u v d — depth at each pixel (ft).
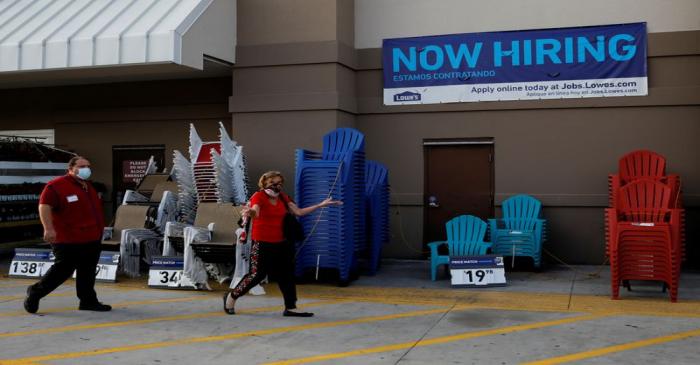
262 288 32.01
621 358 20.97
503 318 26.68
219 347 22.65
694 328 24.76
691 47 39.29
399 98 43.39
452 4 42.75
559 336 23.72
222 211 34.47
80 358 21.43
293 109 41.45
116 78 47.03
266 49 42.06
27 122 51.72
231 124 46.85
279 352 22.02
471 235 35.73
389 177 43.60
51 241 27.27
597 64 40.50
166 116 48.11
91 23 39.50
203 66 41.22
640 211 32.37
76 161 27.71
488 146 42.29
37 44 38.50
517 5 41.75
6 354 21.89
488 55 42.09
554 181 41.06
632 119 40.09
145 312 28.07
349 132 36.01
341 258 33.60
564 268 39.52
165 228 36.45
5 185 42.70
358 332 24.59
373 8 44.14
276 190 26.99
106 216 49.55
